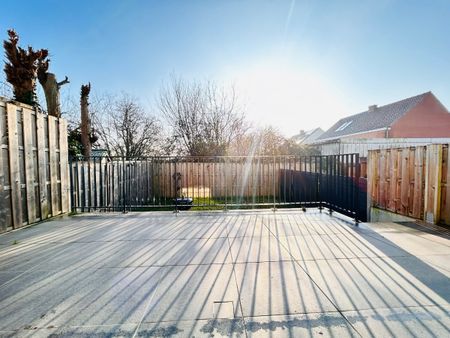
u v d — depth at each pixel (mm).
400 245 3191
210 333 1655
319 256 2883
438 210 3982
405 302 1970
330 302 1983
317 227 4074
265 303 1980
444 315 1807
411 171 4434
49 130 4953
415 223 4242
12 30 5609
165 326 1728
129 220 4637
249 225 4234
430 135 19438
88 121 8398
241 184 9117
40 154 4695
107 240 3514
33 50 5750
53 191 5027
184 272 2516
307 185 6168
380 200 5145
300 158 6188
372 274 2436
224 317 1817
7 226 3951
